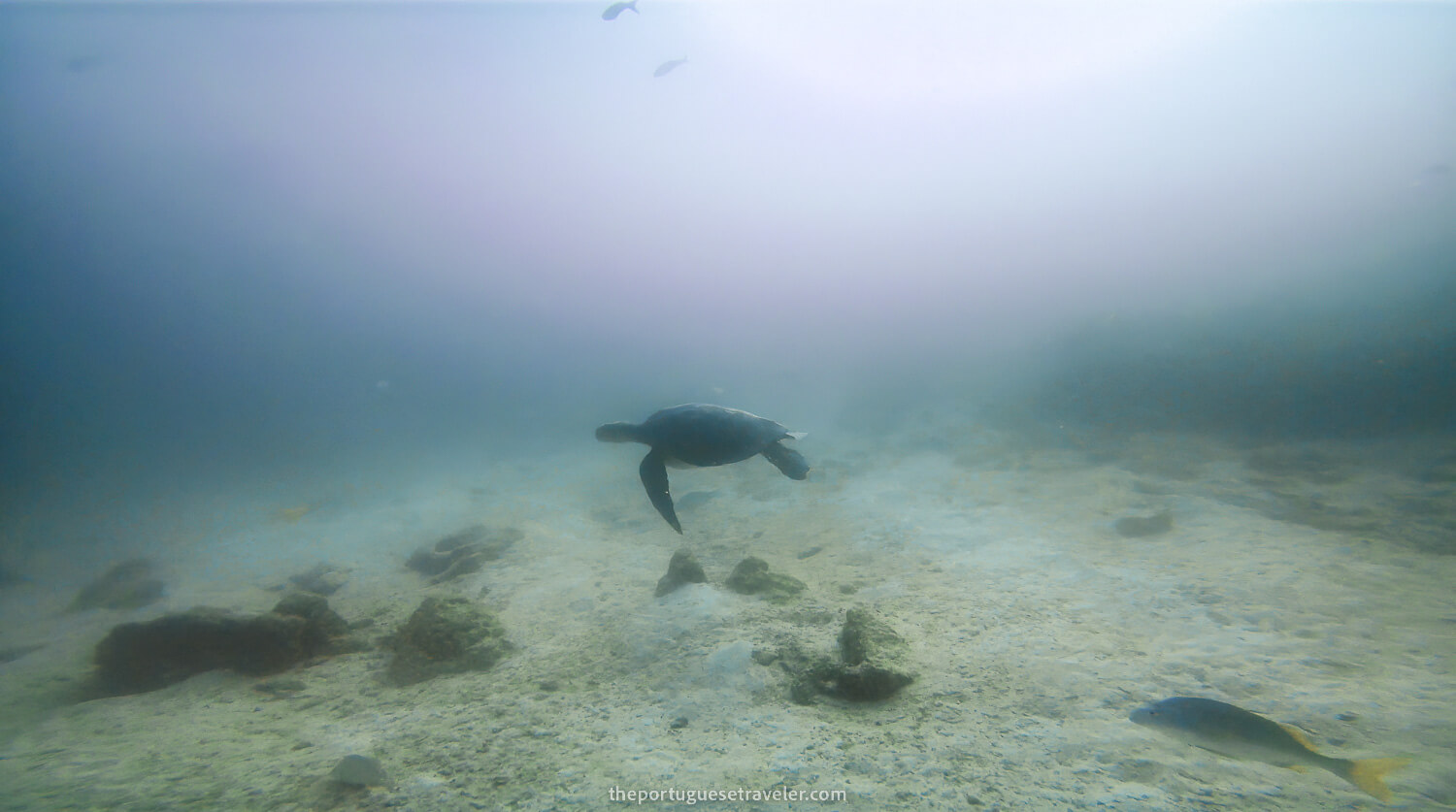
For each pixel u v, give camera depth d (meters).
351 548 12.53
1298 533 7.34
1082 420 15.40
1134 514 8.73
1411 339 12.29
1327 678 4.21
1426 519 7.33
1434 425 11.13
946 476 12.22
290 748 4.52
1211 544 7.25
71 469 34.03
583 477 17.31
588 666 5.56
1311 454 10.70
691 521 11.59
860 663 4.75
